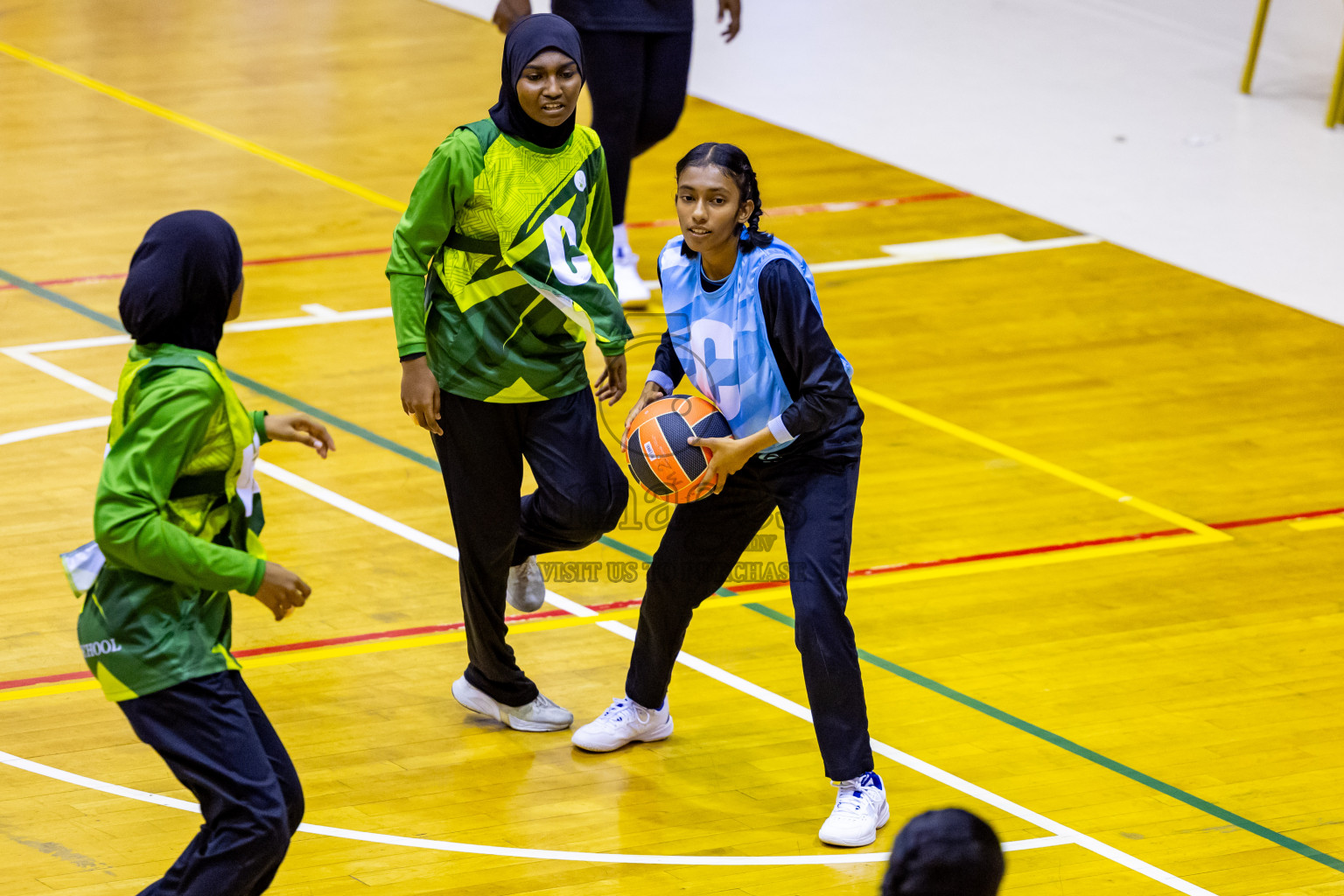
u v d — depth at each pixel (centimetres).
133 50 2938
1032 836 1058
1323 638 1338
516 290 1062
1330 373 1883
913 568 1424
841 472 1038
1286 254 2250
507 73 1047
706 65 3072
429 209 1032
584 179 1082
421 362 1043
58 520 1411
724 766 1132
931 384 1802
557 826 1049
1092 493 1580
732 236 1008
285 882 972
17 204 2156
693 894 981
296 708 1170
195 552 775
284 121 2588
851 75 3036
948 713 1205
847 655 1024
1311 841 1069
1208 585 1415
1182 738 1186
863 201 2378
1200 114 2855
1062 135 2727
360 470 1541
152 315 784
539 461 1091
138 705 803
